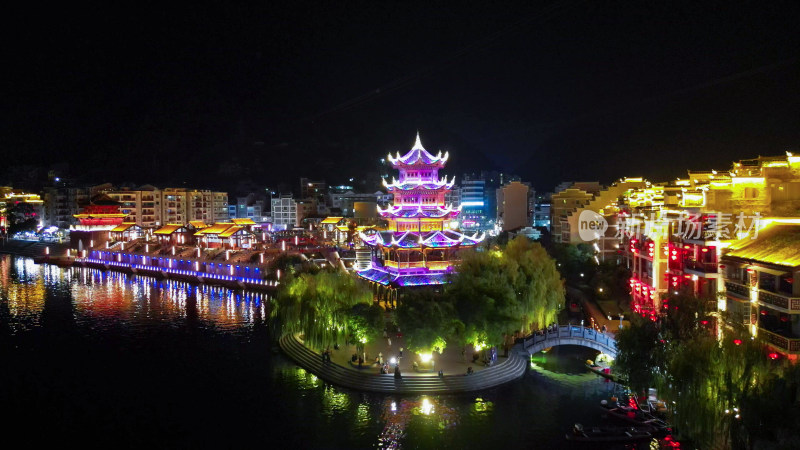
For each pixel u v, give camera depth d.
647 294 81.88
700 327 54.75
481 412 60.41
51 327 100.94
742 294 58.12
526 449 52.84
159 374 75.88
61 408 65.56
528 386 67.56
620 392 65.69
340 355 74.69
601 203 127.12
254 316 108.94
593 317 89.62
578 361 77.12
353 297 77.56
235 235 177.88
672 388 50.31
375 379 65.75
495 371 67.81
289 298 81.56
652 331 57.34
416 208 102.19
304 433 57.31
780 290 54.47
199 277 151.38
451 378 65.25
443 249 98.56
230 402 65.75
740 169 64.56
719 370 46.31
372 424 58.28
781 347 49.75
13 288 142.75
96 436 58.62
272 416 61.41
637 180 128.12
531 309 76.56
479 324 67.56
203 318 107.38
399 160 102.44
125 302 123.81
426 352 66.50
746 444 41.78
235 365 78.50
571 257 116.06
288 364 78.06
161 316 109.31
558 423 57.88
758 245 57.19
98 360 82.19
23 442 57.44
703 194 68.75
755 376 44.56
